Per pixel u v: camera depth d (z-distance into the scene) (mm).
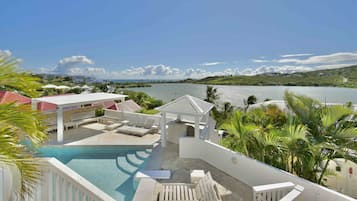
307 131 6801
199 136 10148
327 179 7465
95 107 17375
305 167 6824
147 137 13023
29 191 2648
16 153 2430
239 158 7848
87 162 10078
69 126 14695
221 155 8688
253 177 7320
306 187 5863
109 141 12172
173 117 14961
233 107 21500
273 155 7703
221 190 7082
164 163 9383
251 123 8609
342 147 6297
